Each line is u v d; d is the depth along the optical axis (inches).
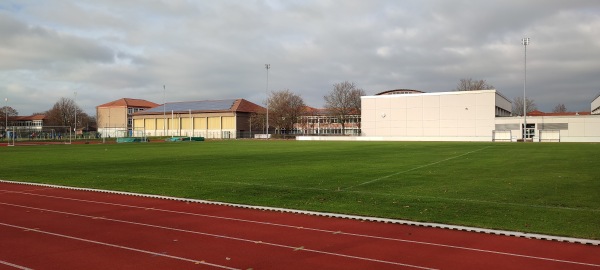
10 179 935.0
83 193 750.5
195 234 460.8
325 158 1448.1
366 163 1240.2
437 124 3378.4
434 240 437.1
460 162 1238.9
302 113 4955.7
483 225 495.2
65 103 6058.1
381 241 433.7
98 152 1918.1
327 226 501.4
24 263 360.2
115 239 437.7
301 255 384.8
